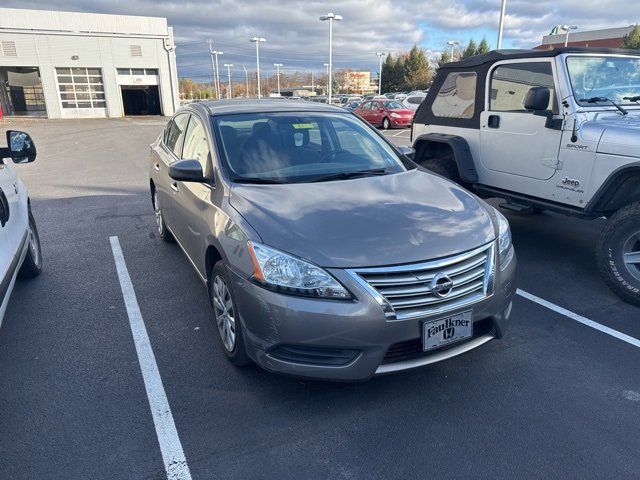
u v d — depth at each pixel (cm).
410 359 273
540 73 500
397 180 360
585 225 662
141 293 449
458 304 273
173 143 495
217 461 248
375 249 265
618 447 256
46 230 659
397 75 7631
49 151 1700
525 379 316
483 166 578
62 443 261
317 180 352
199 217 359
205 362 336
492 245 294
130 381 315
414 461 248
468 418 279
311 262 260
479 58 573
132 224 685
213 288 338
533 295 443
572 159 470
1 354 348
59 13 3572
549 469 242
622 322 392
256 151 373
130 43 3828
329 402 293
